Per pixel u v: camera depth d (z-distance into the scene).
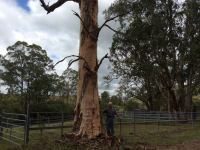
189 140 18.56
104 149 13.66
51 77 68.06
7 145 15.45
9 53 66.50
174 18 40.31
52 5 15.76
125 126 28.47
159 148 15.07
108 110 17.72
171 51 41.56
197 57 40.50
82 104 15.07
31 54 66.94
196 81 43.12
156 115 32.72
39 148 13.60
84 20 15.22
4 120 18.30
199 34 40.28
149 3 39.78
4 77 64.88
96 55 15.36
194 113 34.12
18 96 65.06
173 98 43.72
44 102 62.78
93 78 15.16
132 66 43.16
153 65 41.72
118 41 41.62
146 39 40.41
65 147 13.73
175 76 43.00
